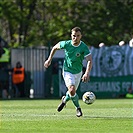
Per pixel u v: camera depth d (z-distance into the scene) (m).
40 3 129.62
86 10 126.56
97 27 125.56
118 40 126.94
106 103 65.69
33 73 92.19
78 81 40.22
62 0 128.12
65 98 41.06
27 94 90.44
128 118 38.69
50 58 40.69
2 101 73.50
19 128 31.67
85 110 49.44
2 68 89.94
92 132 29.62
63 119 37.66
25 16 127.31
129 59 89.38
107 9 126.31
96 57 89.62
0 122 35.28
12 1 125.50
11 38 133.12
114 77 89.88
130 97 88.62
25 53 93.12
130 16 127.19
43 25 128.12
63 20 127.06
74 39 39.25
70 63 39.69
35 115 41.72
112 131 30.19
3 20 136.50
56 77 89.44
